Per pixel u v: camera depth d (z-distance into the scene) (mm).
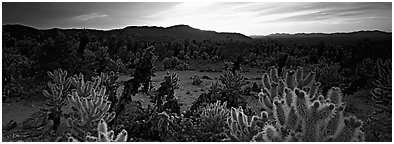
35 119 7379
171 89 8953
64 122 7180
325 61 19641
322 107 2412
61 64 11789
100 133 3150
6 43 15570
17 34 16891
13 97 10109
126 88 7832
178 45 27984
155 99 8773
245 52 26750
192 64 23672
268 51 26234
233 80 10188
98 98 5469
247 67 21891
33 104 9406
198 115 7156
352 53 16750
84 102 5371
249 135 3381
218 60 25781
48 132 6652
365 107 9383
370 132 6008
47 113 7426
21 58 14016
